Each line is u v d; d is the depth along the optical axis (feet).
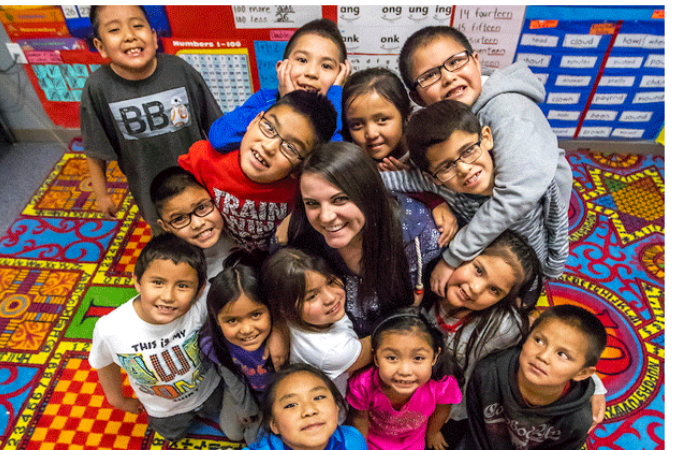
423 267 4.11
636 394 5.42
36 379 5.59
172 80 5.35
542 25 6.58
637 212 7.35
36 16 6.68
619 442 5.07
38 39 6.97
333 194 3.31
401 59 4.47
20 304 6.29
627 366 5.67
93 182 5.87
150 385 4.27
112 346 4.04
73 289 6.48
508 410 4.12
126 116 5.32
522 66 4.24
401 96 4.11
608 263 6.72
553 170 3.64
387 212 3.56
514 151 3.67
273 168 3.79
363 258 3.83
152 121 5.45
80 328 6.06
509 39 6.78
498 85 4.08
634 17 6.43
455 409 4.83
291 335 4.01
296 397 3.51
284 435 3.54
